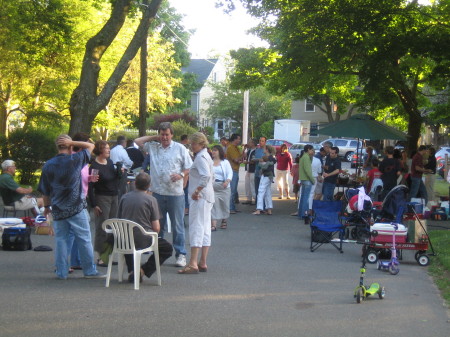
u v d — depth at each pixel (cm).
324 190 1661
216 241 1299
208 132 5716
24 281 882
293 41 2077
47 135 2391
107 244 868
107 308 744
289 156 2234
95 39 1686
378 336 654
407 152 2375
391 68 1977
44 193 895
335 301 803
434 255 1096
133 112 4334
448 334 668
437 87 2398
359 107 2825
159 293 826
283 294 835
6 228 1133
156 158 1006
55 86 2783
